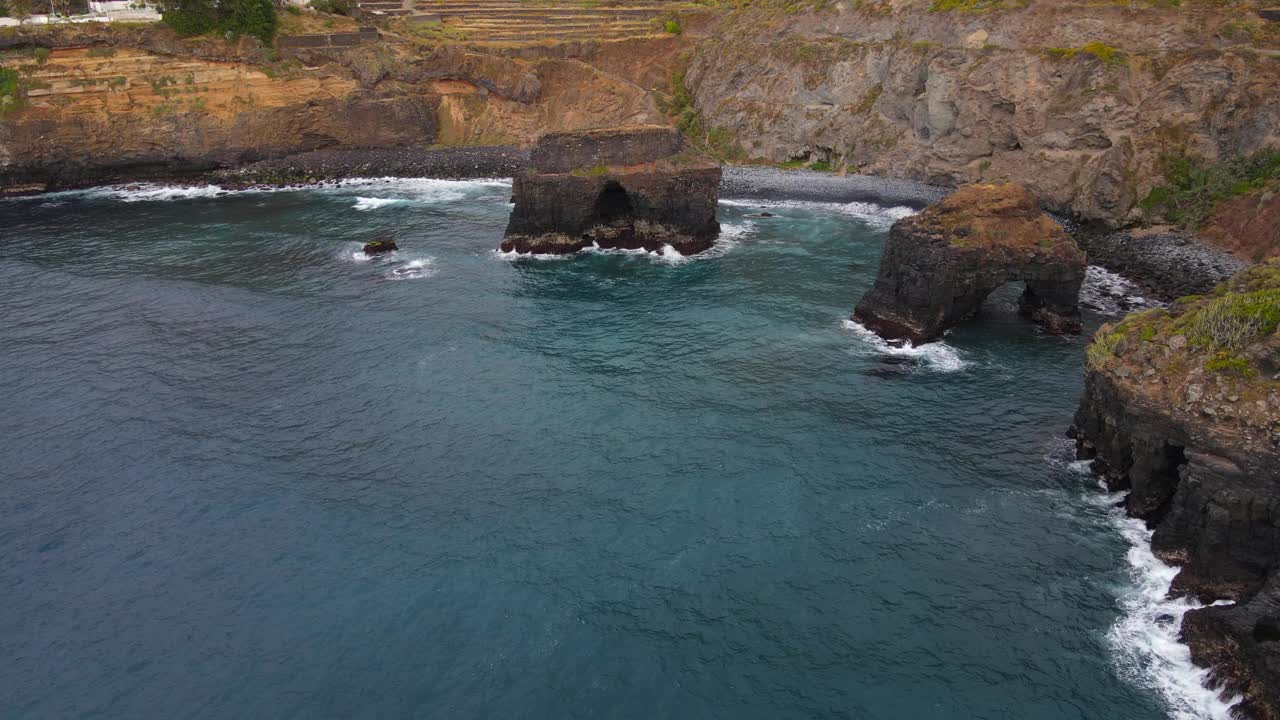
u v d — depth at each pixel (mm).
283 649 30125
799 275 65062
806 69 101938
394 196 93500
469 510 37281
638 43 119375
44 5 111750
